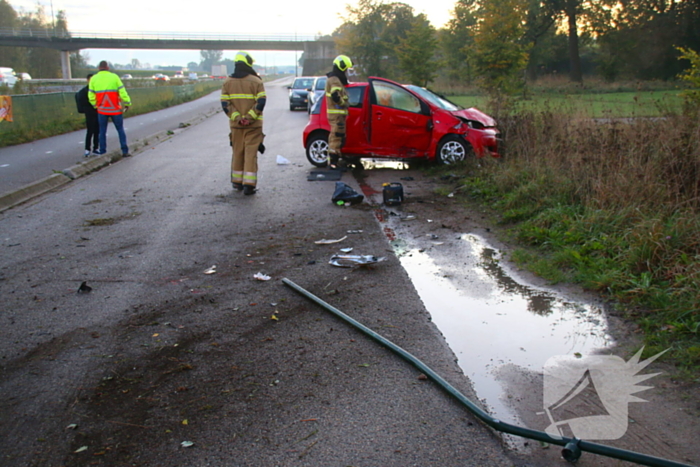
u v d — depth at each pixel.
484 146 10.48
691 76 10.14
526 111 10.88
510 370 3.55
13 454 2.82
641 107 9.95
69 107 22.95
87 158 12.70
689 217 5.45
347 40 44.50
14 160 12.91
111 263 5.77
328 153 11.08
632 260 4.94
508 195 7.90
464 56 49.50
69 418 3.12
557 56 59.97
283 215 7.64
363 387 3.36
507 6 27.14
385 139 10.84
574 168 7.39
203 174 10.99
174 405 3.22
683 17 46.25
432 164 10.95
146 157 13.53
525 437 2.80
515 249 6.08
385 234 6.70
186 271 5.50
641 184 6.27
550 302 4.64
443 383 3.32
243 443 2.85
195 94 49.19
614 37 49.81
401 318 4.33
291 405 3.19
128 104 13.38
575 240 5.91
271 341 3.99
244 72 8.73
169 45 93.19
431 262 5.70
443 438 2.85
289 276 5.31
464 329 4.17
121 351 3.89
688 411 3.01
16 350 3.93
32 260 5.90
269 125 21.95
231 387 3.39
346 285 5.06
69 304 4.72
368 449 2.78
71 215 7.85
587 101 16.45
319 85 24.81
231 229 6.98
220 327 4.24
